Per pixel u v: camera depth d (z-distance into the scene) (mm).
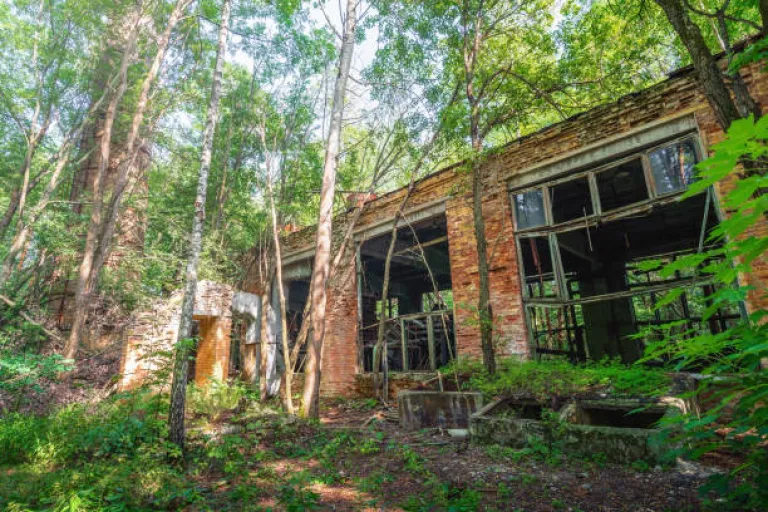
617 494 4312
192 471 5574
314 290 9641
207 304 12516
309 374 9188
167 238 17656
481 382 8328
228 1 7918
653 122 8008
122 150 17062
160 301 12031
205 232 15539
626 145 8375
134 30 14266
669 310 14609
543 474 5070
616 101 8516
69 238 14094
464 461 5816
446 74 11508
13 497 4676
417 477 5320
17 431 6648
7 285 14234
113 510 4137
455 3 10484
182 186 17469
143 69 16203
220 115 17047
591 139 8875
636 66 11234
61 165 14922
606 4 10789
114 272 14109
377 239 14242
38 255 15570
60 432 6676
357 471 5734
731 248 1432
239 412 9359
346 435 7512
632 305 12984
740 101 4617
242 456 6320
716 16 4844
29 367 8688
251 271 16750
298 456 6559
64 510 3965
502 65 10977
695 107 7562
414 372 10977
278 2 13539
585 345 14781
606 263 13508
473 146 9633
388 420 9164
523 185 9836
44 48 15500
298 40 13938
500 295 9641
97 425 6828
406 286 19172
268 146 14734
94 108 15430
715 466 4742
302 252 15070
